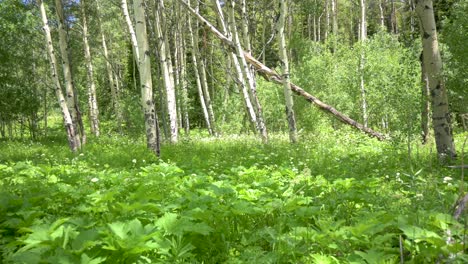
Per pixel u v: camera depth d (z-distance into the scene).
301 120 17.39
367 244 3.06
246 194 4.47
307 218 3.93
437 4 16.05
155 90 22.92
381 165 8.24
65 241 2.68
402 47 20.22
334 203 4.36
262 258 2.81
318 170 7.78
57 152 13.59
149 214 3.61
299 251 2.93
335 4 31.64
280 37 13.17
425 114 10.72
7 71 22.17
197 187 4.90
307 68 20.33
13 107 22.56
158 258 2.86
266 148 11.54
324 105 16.50
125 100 22.94
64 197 4.71
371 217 3.34
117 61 34.38
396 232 3.53
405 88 10.64
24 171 7.22
